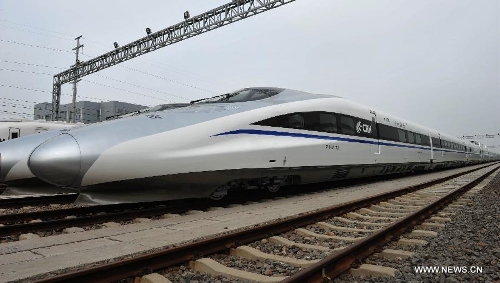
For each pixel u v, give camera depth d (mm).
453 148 25453
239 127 7023
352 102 11141
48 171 5559
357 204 6715
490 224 5352
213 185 6738
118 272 2842
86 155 5555
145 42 20984
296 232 4699
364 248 3643
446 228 5031
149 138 5980
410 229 4910
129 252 3574
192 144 6297
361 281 2980
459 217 5973
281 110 7969
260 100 8180
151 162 5855
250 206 6895
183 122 6539
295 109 8328
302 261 3387
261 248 3939
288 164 7723
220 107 7418
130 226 4930
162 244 3891
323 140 8922
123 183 5855
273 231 4496
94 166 5566
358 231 4809
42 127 15430
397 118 14805
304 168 8258
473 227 5090
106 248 3730
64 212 6457
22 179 8992
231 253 3744
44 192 9031
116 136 5848
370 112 11969
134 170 5770
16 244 3906
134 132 6008
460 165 32531
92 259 3330
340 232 4859
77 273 2594
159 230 4637
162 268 3125
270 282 2836
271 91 8859
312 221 5277
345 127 10070
